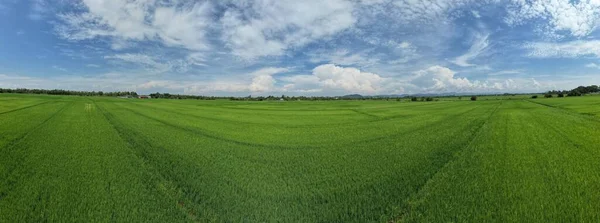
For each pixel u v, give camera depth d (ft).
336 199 28.25
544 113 126.11
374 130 81.66
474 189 29.96
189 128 84.94
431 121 105.09
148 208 25.57
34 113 122.83
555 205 25.63
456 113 140.87
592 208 24.88
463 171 36.65
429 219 23.59
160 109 177.27
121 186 31.22
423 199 27.61
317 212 25.43
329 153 49.73
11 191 29.63
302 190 30.83
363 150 52.03
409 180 33.55
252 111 175.32
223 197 28.63
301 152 50.75
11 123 85.87
